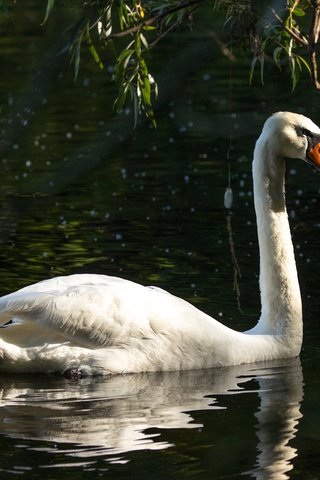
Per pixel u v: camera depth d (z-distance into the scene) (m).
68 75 31.36
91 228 18.38
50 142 23.95
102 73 31.75
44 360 11.46
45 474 8.12
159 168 22.92
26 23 22.44
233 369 12.04
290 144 12.95
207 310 13.91
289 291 12.74
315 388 10.97
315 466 8.34
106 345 11.67
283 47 11.03
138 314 11.75
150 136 25.77
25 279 15.15
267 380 11.42
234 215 19.22
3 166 21.80
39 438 9.12
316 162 12.91
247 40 9.69
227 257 16.50
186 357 11.95
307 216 19.19
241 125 6.70
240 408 10.16
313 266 16.03
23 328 11.47
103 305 11.62
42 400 10.51
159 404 10.35
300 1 10.30
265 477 8.08
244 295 14.57
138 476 8.02
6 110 24.50
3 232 5.39
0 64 29.70
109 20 10.23
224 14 11.36
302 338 13.04
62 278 12.10
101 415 9.89
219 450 8.76
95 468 8.33
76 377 11.50
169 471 8.23
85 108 27.47
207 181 21.83
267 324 12.78
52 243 17.36
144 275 15.48
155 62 28.86
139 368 11.76
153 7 10.30
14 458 8.57
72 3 7.39
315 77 8.49
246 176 22.12
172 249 16.98
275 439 9.07
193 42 4.66
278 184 13.09
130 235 17.94
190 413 9.97
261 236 13.03
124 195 20.80
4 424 9.57
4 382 11.23
